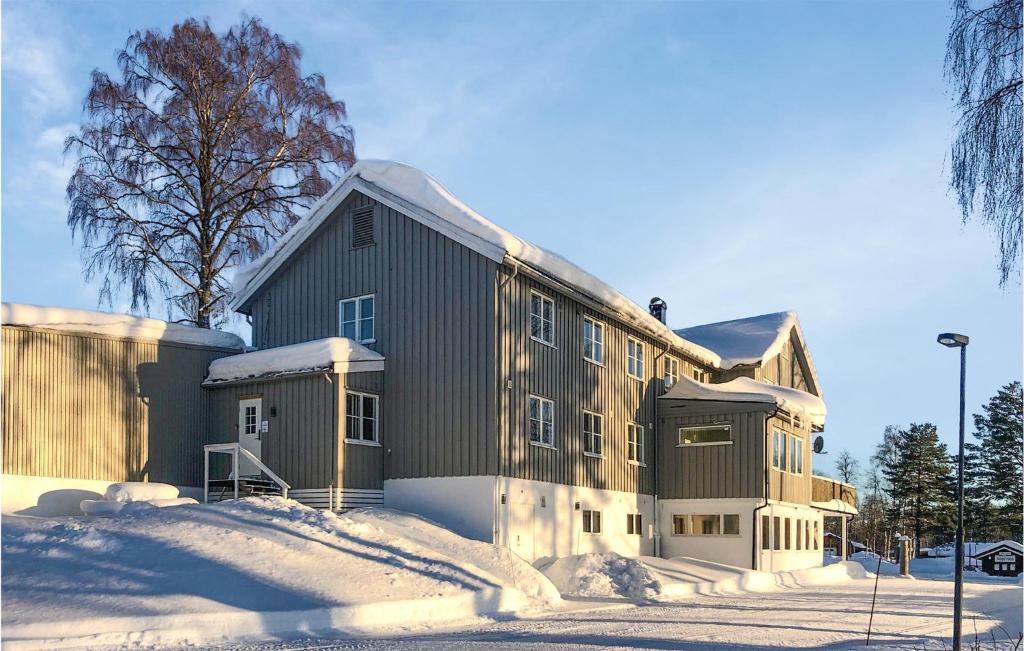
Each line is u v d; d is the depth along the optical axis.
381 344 21.94
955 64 13.02
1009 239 12.51
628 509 26.12
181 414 21.75
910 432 68.19
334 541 15.77
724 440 27.41
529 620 14.56
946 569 43.47
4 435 18.33
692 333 37.59
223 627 11.78
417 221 21.72
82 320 19.86
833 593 22.36
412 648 11.11
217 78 29.59
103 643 10.80
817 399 31.25
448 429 20.59
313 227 23.19
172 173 29.75
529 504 20.97
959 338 12.97
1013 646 12.63
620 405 26.25
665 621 14.74
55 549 13.38
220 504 16.88
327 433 20.22
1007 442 66.69
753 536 26.38
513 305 21.02
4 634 10.38
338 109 31.62
